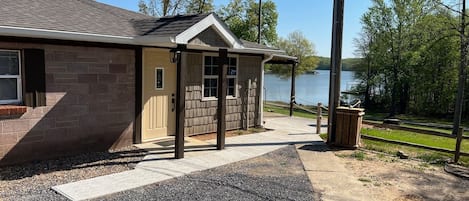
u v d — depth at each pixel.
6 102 5.91
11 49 5.80
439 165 6.70
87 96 6.86
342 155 7.43
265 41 29.73
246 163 6.62
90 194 4.72
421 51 25.47
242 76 10.46
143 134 8.07
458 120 16.14
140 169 5.98
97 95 7.02
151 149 7.45
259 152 7.55
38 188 4.92
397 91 27.64
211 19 6.87
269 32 29.58
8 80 5.91
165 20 7.50
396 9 26.69
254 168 6.29
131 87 7.62
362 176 5.93
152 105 8.23
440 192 5.20
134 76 7.65
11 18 5.62
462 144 9.71
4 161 5.89
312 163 6.73
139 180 5.39
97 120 7.07
